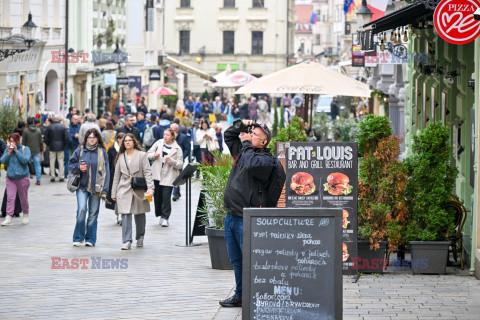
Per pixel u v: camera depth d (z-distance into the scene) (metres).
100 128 30.84
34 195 27.66
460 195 17.56
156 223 21.98
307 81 19.45
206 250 17.69
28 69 46.19
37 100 47.94
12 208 21.23
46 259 16.34
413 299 12.58
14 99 43.72
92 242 18.17
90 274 14.78
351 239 13.98
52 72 51.72
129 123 28.59
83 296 12.91
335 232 9.27
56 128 31.89
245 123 11.90
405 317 11.40
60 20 51.50
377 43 25.42
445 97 19.25
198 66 109.56
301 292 9.33
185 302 12.50
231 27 109.00
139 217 17.92
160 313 11.76
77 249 17.67
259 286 9.41
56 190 29.20
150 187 17.78
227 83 63.31
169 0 109.31
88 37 59.28
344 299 12.58
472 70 17.22
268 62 109.44
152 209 24.86
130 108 51.09
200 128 32.50
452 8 13.83
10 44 42.44
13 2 44.81
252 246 9.44
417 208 14.73
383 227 14.59
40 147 30.80
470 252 15.48
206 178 16.30
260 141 11.75
